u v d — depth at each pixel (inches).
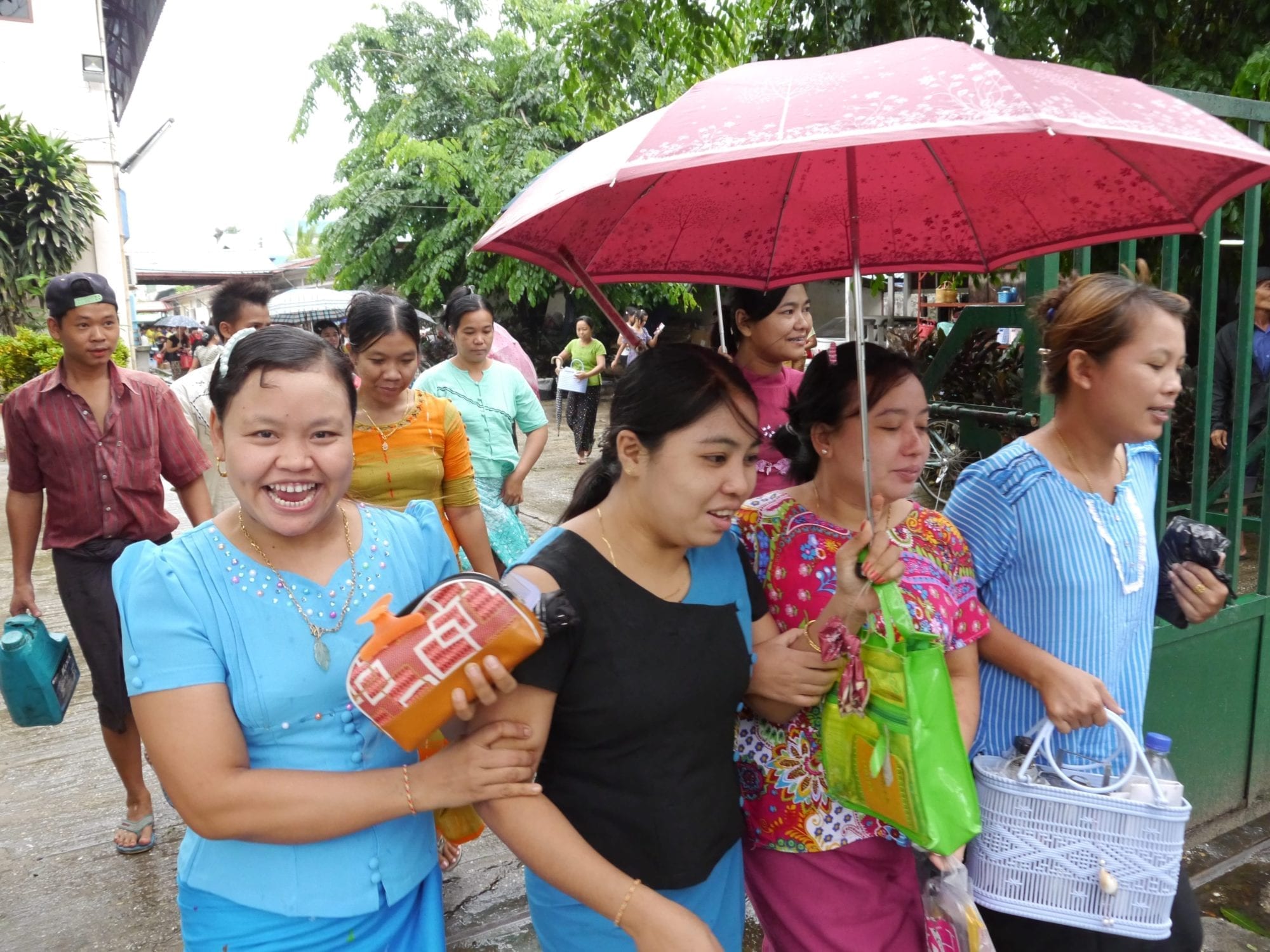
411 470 115.4
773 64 52.8
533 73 644.7
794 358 107.0
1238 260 228.1
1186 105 50.2
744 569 64.2
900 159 69.4
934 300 438.9
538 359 725.3
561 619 50.3
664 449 54.2
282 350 51.6
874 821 66.7
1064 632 70.3
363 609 56.0
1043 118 40.6
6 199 484.4
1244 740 117.5
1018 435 101.1
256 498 51.9
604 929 58.5
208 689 51.6
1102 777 67.7
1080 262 96.2
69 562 114.1
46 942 103.1
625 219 71.8
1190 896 73.3
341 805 51.5
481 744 51.9
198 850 56.2
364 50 669.9
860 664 58.5
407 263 676.1
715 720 58.7
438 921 59.9
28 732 155.7
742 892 64.7
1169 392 65.8
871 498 58.7
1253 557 195.2
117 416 114.5
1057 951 70.4
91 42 522.6
